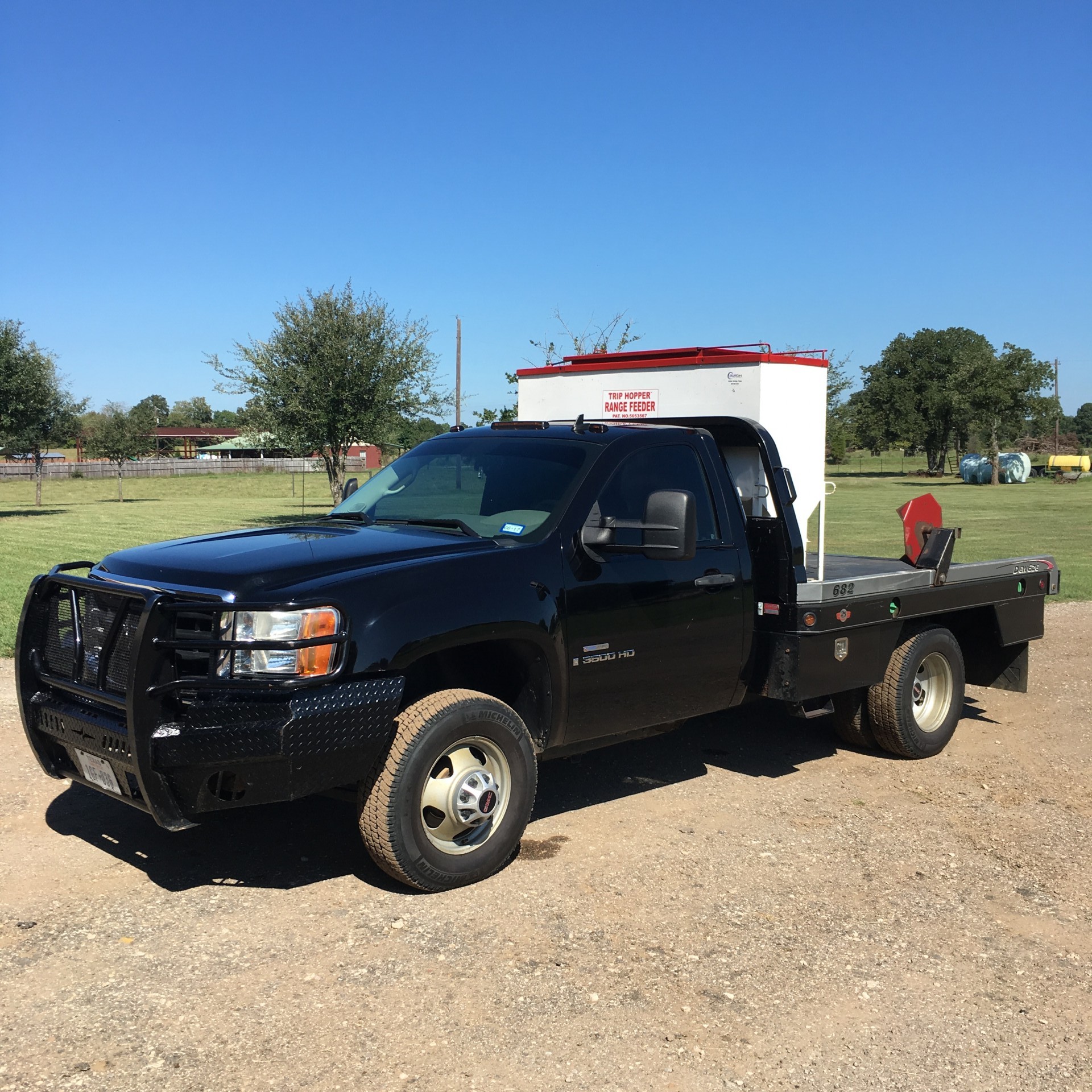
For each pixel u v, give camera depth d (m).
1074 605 13.33
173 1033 3.30
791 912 4.32
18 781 5.75
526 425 5.64
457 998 3.55
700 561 5.34
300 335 26.89
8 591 13.69
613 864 4.77
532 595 4.59
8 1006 3.45
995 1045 3.38
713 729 7.27
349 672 4.02
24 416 36.97
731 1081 3.13
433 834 4.41
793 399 6.83
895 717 6.35
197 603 3.97
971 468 64.12
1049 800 5.86
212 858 4.72
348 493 5.88
